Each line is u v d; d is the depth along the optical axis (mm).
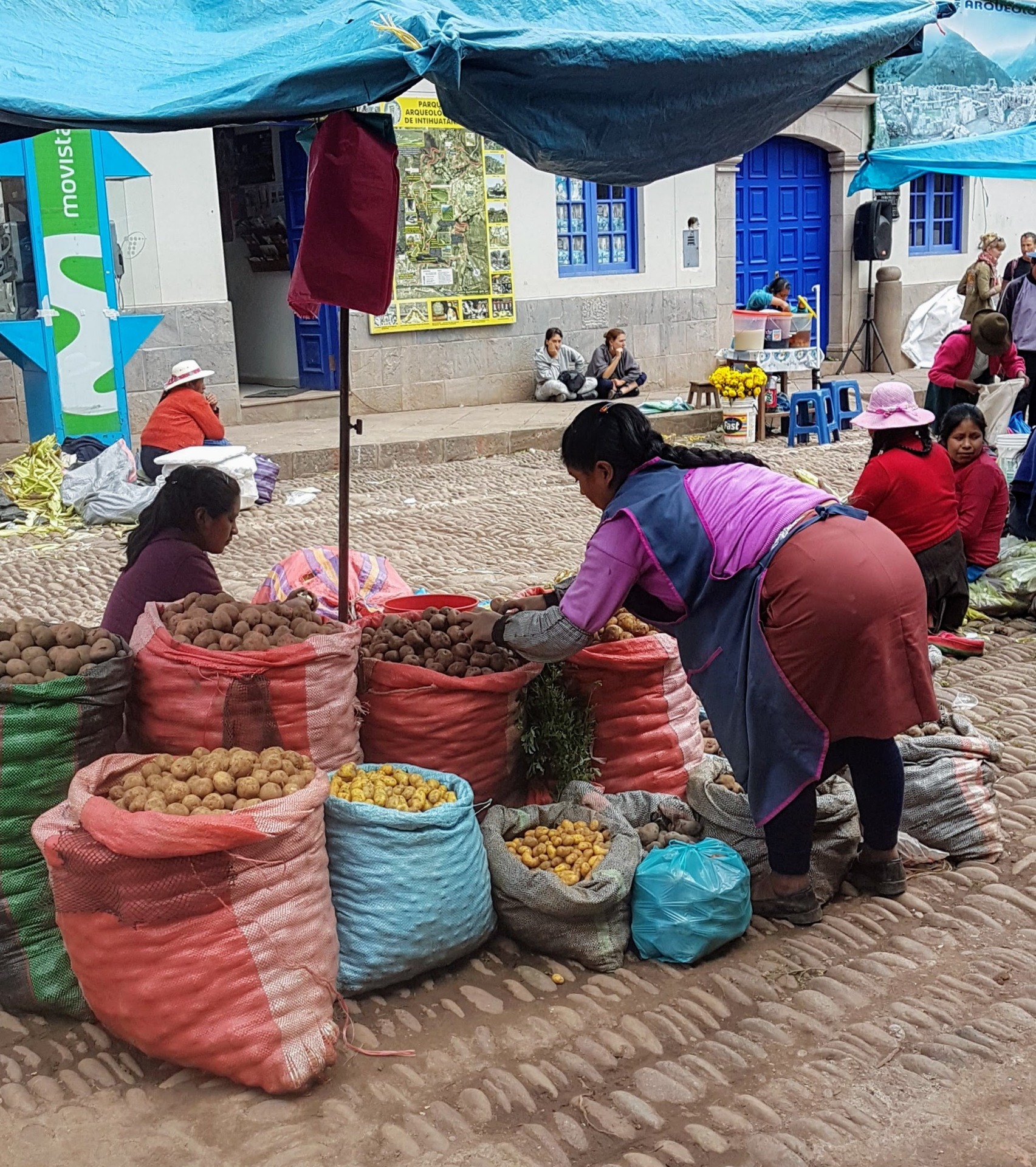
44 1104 3031
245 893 2967
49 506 10453
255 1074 2992
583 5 3764
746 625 3523
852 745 3766
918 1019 3326
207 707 3420
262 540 9555
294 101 3184
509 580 8172
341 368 3961
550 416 14711
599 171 4156
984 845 4258
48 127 3596
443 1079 3104
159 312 13492
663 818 4102
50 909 3314
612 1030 3312
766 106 4070
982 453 7066
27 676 3238
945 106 11914
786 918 3857
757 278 19031
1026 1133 2877
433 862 3348
